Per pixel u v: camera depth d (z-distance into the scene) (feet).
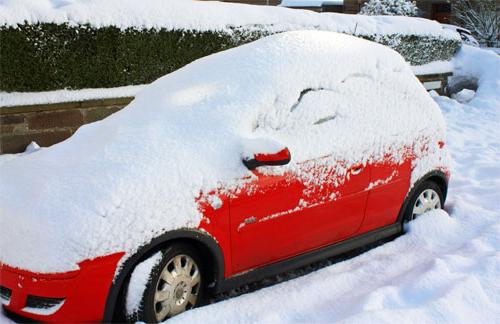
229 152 11.98
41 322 10.28
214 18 28.40
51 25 22.91
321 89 13.94
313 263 15.14
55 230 10.15
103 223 10.23
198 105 12.82
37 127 23.26
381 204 14.96
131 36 25.27
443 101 38.17
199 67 14.71
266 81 13.29
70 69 23.84
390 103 15.23
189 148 11.74
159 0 26.96
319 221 13.47
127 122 13.14
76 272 9.94
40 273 9.98
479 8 75.51
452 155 26.05
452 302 11.89
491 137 29.76
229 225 11.78
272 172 12.40
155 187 10.88
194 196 11.23
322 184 13.30
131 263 10.44
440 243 15.71
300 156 12.92
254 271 12.60
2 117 22.36
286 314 11.62
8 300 10.57
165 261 10.96
